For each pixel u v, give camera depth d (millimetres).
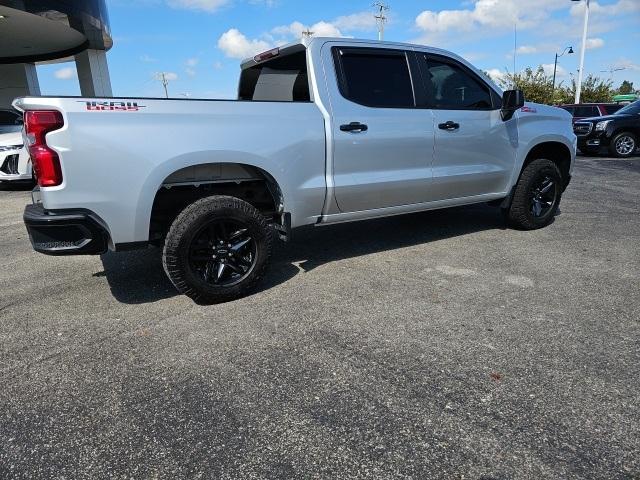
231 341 3072
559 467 1959
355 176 4121
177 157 3283
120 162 3127
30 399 2529
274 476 1962
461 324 3211
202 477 1968
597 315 3299
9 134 9273
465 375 2615
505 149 5051
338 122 3955
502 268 4285
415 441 2131
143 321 3406
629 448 2053
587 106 17750
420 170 4492
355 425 2244
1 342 3160
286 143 3695
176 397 2502
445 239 5281
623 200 7312
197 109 3375
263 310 3529
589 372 2613
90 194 3096
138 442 2182
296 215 3908
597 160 13297
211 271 3596
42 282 4258
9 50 19562
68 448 2158
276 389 2543
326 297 3732
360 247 5070
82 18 16109
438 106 4574
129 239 3283
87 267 4621
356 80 4133
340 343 3008
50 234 3127
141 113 3184
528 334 3049
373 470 1977
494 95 4992
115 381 2668
